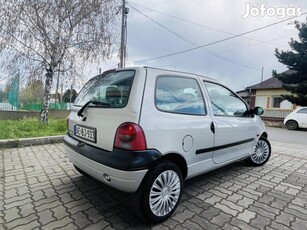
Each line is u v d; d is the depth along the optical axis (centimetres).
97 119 248
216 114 315
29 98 1102
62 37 792
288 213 263
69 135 312
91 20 818
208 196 303
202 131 280
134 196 226
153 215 230
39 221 231
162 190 237
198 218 247
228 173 399
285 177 385
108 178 225
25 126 745
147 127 221
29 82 816
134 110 218
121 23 1134
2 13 706
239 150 368
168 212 244
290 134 1096
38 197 284
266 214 260
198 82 301
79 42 827
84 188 313
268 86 2044
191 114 275
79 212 252
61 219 237
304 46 1439
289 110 1844
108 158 221
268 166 449
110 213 252
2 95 1118
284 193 319
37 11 732
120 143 217
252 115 410
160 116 236
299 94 1429
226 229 228
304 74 1465
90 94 295
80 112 272
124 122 219
